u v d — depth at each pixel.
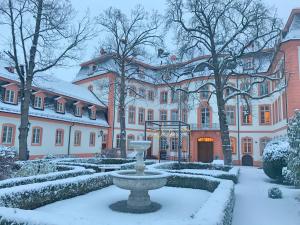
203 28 19.16
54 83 30.92
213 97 35.19
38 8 17.86
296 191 11.57
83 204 8.79
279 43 18.70
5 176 11.19
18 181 8.97
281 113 27.00
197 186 12.10
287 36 24.31
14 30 17.23
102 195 10.33
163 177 8.43
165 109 40.56
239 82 32.50
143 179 8.06
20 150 16.73
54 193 8.92
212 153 35.28
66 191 9.53
